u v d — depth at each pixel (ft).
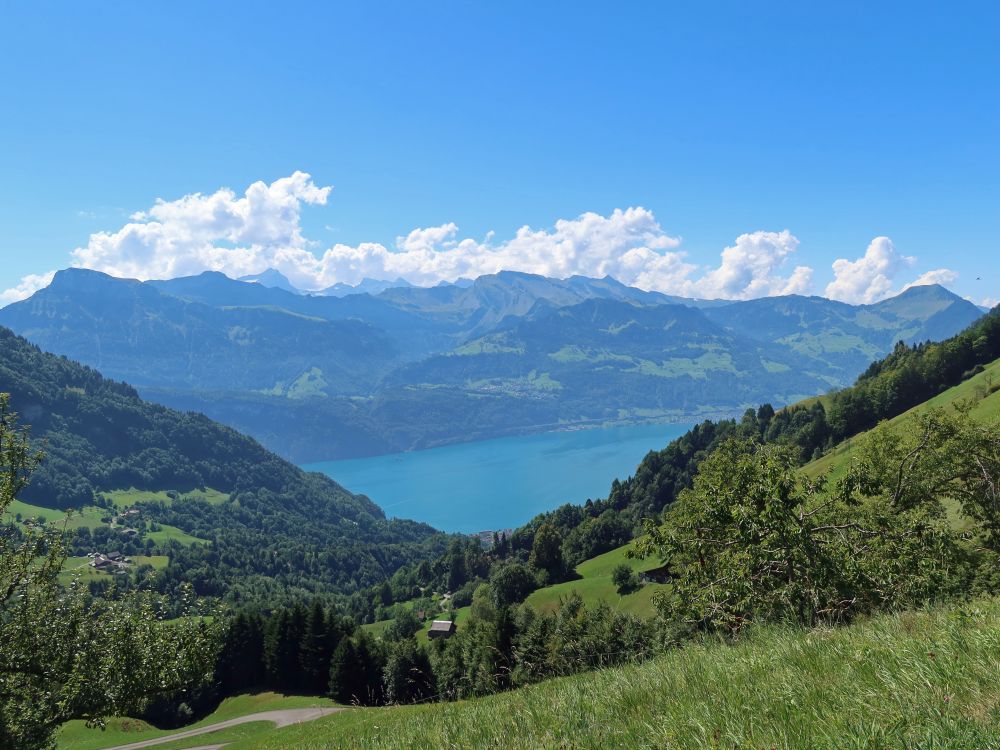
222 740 159.43
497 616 150.20
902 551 32.35
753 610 29.63
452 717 21.33
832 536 34.24
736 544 33.86
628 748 12.76
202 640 59.52
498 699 23.58
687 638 28.37
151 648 55.06
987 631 14.89
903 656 14.29
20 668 48.52
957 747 9.12
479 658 130.11
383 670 186.91
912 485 50.60
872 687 12.67
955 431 54.44
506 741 15.74
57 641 50.29
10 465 50.93
